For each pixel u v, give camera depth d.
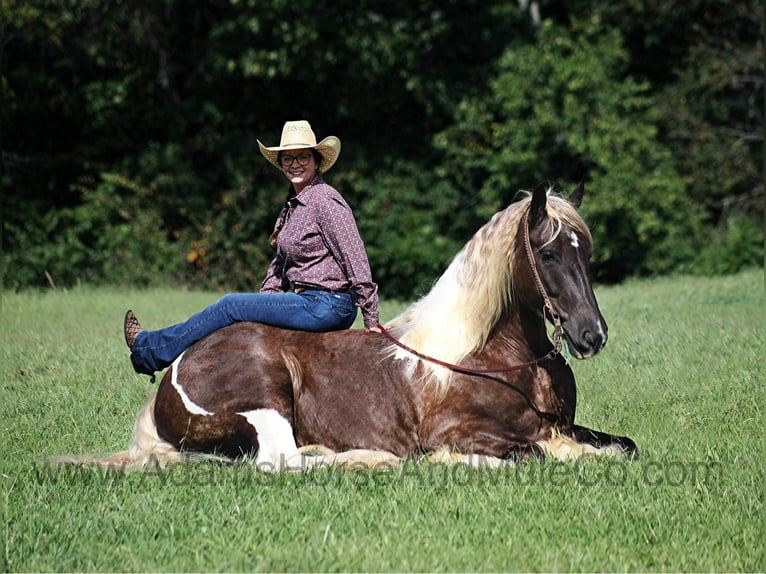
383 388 8.38
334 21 29.75
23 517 7.09
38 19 28.92
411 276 31.42
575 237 8.01
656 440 9.32
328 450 8.38
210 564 6.25
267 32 30.34
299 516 7.07
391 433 8.35
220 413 8.34
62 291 24.45
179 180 31.55
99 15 30.02
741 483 7.83
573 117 29.88
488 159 30.86
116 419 10.48
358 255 8.44
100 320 17.86
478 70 31.80
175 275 30.09
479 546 6.49
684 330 15.23
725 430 9.80
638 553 6.39
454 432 8.14
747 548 6.48
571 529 6.76
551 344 8.71
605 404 10.96
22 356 13.75
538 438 8.48
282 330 8.65
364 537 6.61
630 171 29.88
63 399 11.26
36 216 30.11
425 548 6.42
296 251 8.59
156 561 6.34
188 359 8.53
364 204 31.88
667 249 31.11
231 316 8.63
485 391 8.26
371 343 8.56
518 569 6.15
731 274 29.31
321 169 8.89
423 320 8.56
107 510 7.23
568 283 7.89
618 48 31.11
